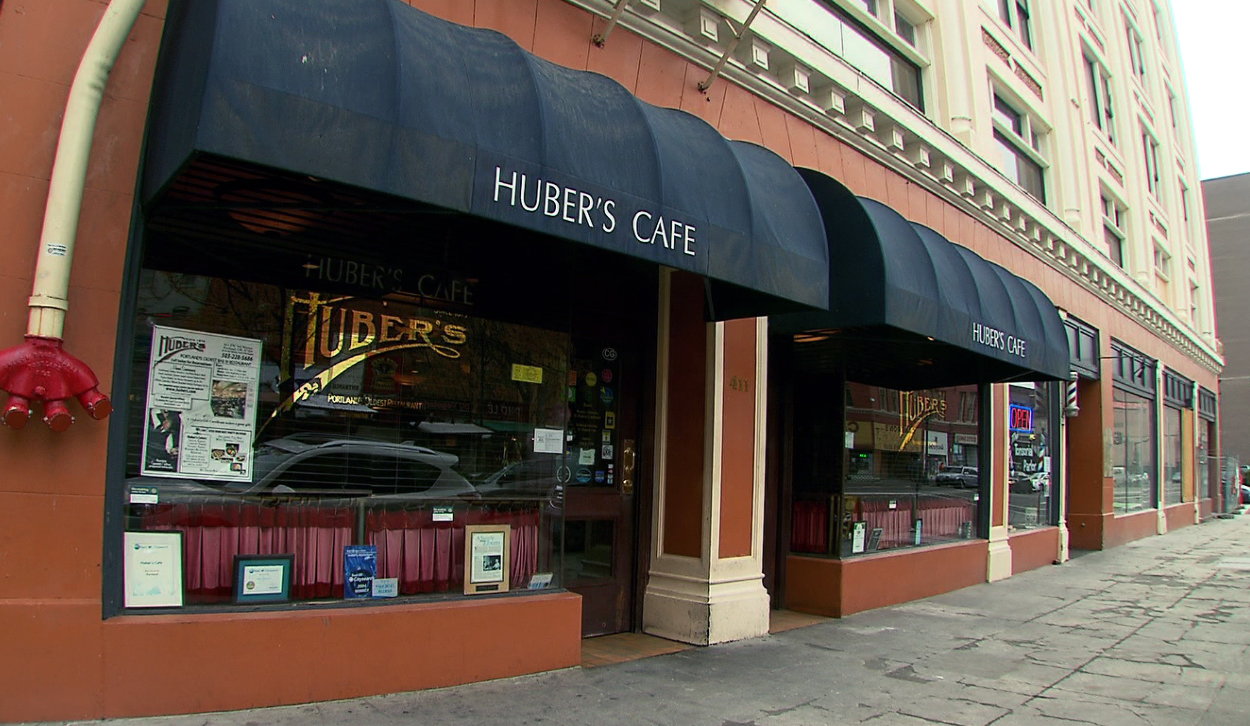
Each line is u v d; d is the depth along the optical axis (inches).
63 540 144.6
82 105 145.4
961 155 394.9
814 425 314.2
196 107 126.0
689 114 212.2
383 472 187.2
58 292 142.1
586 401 251.8
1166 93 901.2
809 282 213.3
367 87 138.8
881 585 318.3
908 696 200.8
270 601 169.6
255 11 131.4
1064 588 389.7
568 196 161.9
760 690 199.8
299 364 177.2
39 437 143.6
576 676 200.7
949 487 384.8
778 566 309.6
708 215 188.1
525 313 213.8
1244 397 1646.2
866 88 325.7
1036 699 202.7
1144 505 708.0
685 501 255.3
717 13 252.5
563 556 223.0
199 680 152.6
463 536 197.6
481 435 203.6
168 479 160.2
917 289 253.8
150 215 159.8
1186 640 275.6
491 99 156.7
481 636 187.9
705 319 256.1
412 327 193.9
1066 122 559.5
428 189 142.6
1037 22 547.2
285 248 175.9
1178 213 888.3
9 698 139.0
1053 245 506.0
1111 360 612.4
